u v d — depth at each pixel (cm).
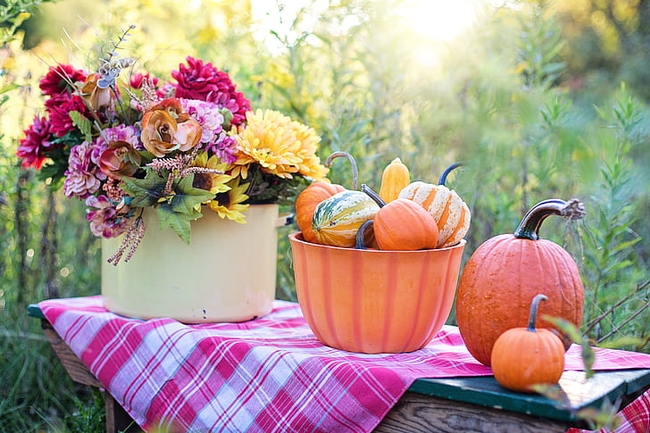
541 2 252
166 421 162
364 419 137
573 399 120
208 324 178
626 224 195
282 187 183
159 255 173
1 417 234
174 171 159
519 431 123
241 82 267
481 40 244
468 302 141
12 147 249
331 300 149
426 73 252
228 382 156
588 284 202
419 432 134
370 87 249
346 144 233
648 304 177
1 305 266
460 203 153
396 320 147
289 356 147
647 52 534
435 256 146
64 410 235
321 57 280
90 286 273
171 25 299
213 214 172
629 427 148
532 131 241
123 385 170
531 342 121
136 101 170
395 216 143
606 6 573
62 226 278
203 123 166
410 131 260
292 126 178
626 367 142
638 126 223
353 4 242
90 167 169
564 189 258
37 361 253
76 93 171
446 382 129
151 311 176
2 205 255
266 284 187
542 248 139
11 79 246
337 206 147
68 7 245
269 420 148
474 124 236
